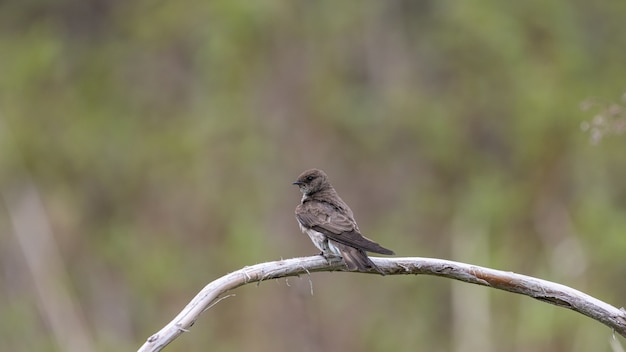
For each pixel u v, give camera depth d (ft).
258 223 59.72
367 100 66.85
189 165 63.77
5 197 63.36
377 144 65.21
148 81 70.13
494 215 60.64
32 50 69.97
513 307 49.11
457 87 68.18
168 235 60.95
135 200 64.23
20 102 69.26
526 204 62.49
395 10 69.67
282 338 51.01
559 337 47.14
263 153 62.18
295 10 65.26
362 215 63.26
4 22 73.56
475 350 47.96
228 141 63.00
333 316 53.01
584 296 21.66
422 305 54.65
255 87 64.08
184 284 57.62
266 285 51.42
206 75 66.13
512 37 66.59
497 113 67.15
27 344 54.49
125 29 72.69
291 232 59.82
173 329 20.21
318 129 64.08
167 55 69.97
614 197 61.72
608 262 55.93
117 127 68.13
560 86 66.28
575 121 63.77
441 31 68.49
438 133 65.82
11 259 59.88
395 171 64.75
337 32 66.95
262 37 64.23
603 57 68.95
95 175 66.13
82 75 71.92
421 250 61.26
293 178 62.13
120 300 57.93
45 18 73.67
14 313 55.57
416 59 69.36
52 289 56.80
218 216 60.70
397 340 53.67
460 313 49.21
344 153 64.44
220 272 57.82
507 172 65.67
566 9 67.72
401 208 63.62
